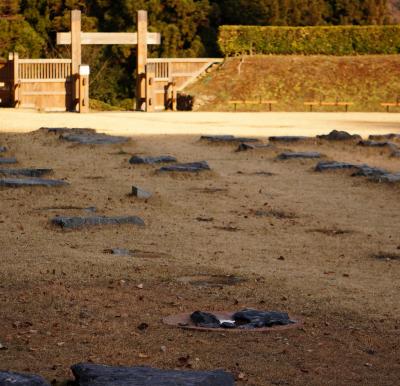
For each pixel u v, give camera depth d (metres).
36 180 44.75
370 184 47.84
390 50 120.94
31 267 28.14
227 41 119.62
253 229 36.84
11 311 23.50
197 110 106.12
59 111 99.06
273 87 111.56
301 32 120.25
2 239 32.75
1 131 71.69
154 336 21.83
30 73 99.62
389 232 36.84
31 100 99.75
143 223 36.44
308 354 20.84
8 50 124.50
